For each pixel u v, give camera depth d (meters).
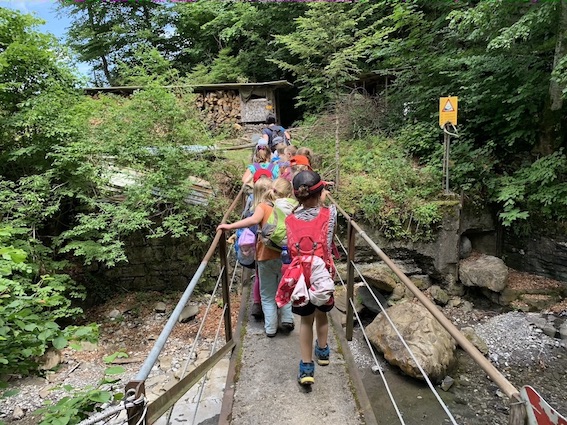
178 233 6.49
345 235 7.18
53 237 6.55
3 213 6.00
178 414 4.31
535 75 6.84
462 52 8.05
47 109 6.32
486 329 6.28
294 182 2.47
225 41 15.15
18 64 6.60
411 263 7.39
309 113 11.52
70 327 2.36
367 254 7.28
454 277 7.23
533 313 6.53
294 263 2.40
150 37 16.17
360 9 9.95
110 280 7.41
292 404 2.51
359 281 6.90
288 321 3.43
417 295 1.78
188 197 6.99
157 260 7.35
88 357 5.99
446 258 7.17
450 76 8.06
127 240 7.27
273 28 14.22
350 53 6.97
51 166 6.63
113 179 6.61
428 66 8.60
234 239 3.79
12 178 6.79
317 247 2.40
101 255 6.21
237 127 11.43
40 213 6.25
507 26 6.70
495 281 6.74
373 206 7.12
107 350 6.16
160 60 7.38
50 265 6.28
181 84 8.05
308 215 2.46
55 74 7.07
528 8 6.40
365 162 8.26
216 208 7.03
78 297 6.54
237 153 8.39
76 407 1.76
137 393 1.23
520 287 6.97
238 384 2.73
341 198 7.30
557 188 6.62
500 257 7.92
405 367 5.02
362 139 9.29
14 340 2.19
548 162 6.75
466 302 7.05
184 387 1.60
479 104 7.69
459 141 8.09
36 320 2.26
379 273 6.77
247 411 2.46
